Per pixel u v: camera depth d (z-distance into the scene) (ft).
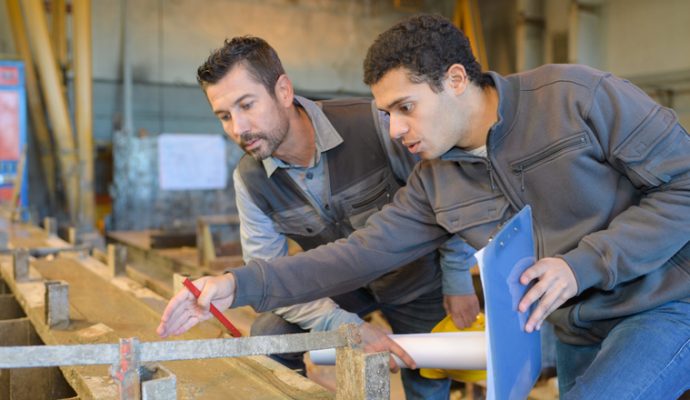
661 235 3.83
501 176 4.43
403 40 3.98
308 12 31.14
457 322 6.01
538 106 4.29
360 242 4.93
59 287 5.61
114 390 3.88
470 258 5.94
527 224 3.89
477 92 4.30
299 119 5.44
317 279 4.71
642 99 4.12
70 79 25.84
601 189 4.20
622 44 26.94
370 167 5.74
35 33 22.53
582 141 4.12
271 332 5.89
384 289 6.49
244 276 4.42
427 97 4.04
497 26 33.22
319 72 31.73
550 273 3.70
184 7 28.14
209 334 5.51
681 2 24.56
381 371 3.52
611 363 3.91
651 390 3.85
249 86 4.85
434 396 6.21
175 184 25.18
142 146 24.49
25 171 21.20
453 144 4.33
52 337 5.41
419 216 5.01
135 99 27.48
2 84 20.93
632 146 3.97
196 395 4.02
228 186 26.40
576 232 4.29
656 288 4.12
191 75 28.43
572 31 27.53
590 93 4.13
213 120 28.89
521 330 3.76
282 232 6.06
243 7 29.48
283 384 4.17
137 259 19.16
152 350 3.22
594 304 4.40
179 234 18.72
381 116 5.65
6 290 8.87
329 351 4.63
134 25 27.22
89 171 23.79
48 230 12.84
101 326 5.65
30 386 5.62
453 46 4.07
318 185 5.71
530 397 9.00
